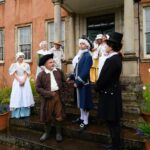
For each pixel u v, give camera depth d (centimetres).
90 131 584
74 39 1242
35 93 818
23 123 711
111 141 510
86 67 591
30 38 1442
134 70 865
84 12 1227
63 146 550
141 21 1069
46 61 588
